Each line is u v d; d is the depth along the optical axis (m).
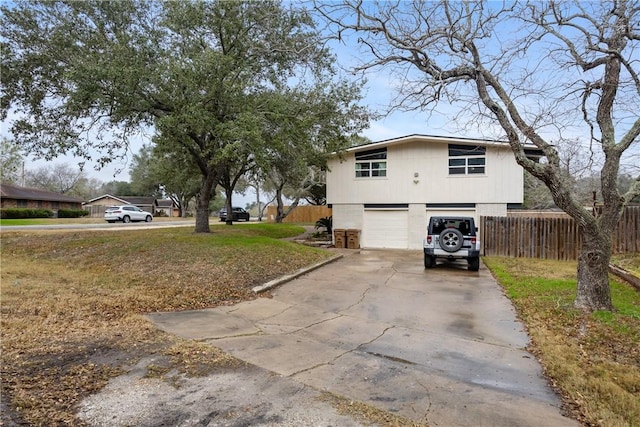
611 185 6.21
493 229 14.34
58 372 3.82
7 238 14.95
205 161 15.25
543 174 6.39
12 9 11.12
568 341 5.01
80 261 10.79
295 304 7.21
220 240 13.16
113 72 9.93
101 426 2.89
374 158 18.00
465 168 16.69
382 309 6.89
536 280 9.12
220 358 4.34
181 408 3.19
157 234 15.49
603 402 3.47
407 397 3.51
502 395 3.61
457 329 5.74
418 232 17.27
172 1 11.95
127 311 6.20
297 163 17.16
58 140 11.46
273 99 12.41
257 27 12.23
